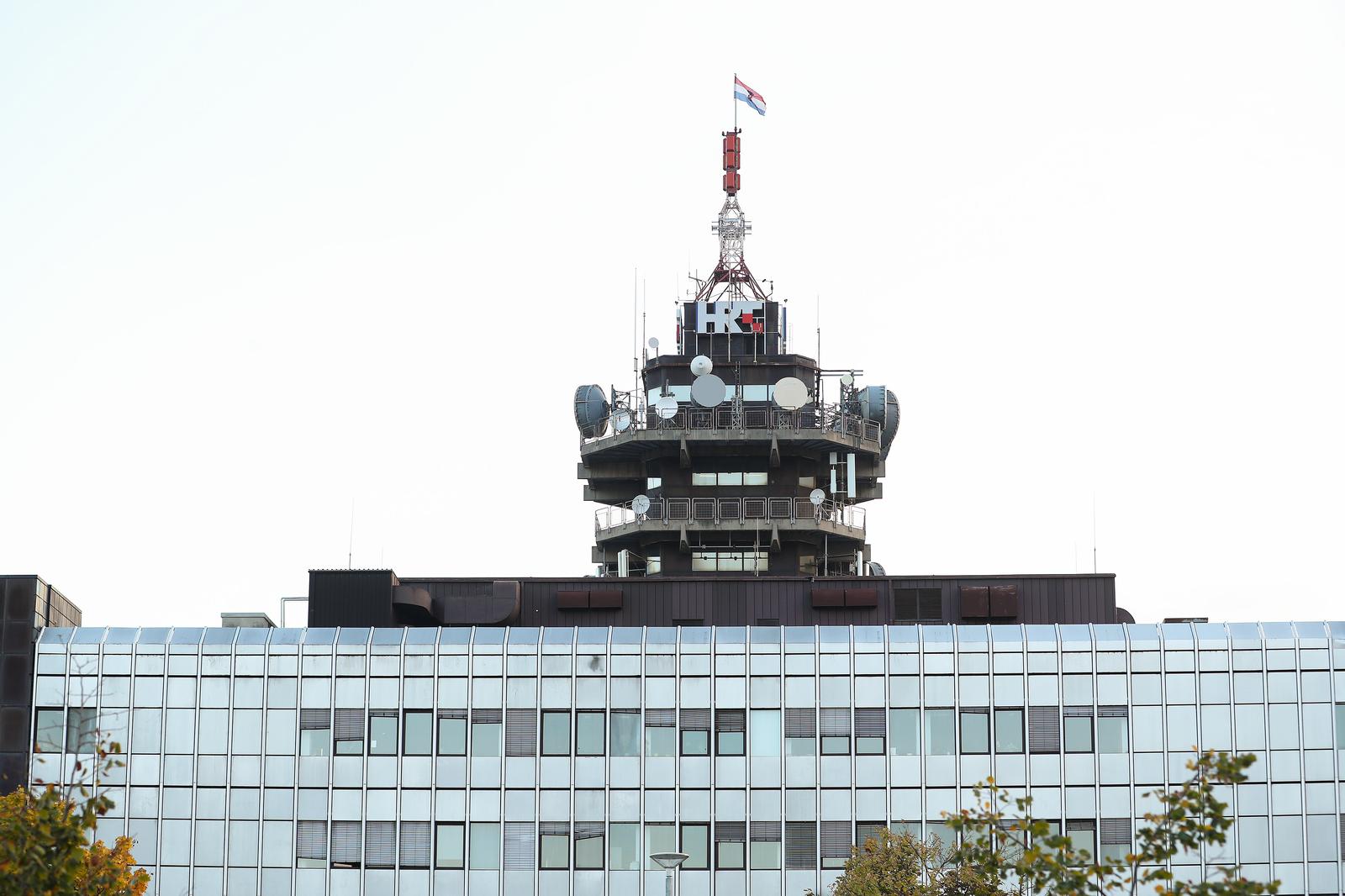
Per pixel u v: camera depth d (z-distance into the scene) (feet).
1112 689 539.29
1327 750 533.96
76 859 233.76
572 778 536.83
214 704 539.29
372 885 531.09
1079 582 591.78
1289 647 539.29
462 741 538.88
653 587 600.39
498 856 532.73
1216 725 536.01
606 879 531.09
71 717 536.42
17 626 538.47
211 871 531.09
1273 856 528.63
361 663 542.57
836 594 592.60
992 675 540.93
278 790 535.60
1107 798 532.73
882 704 540.11
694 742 539.29
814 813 534.78
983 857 243.81
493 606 582.76
